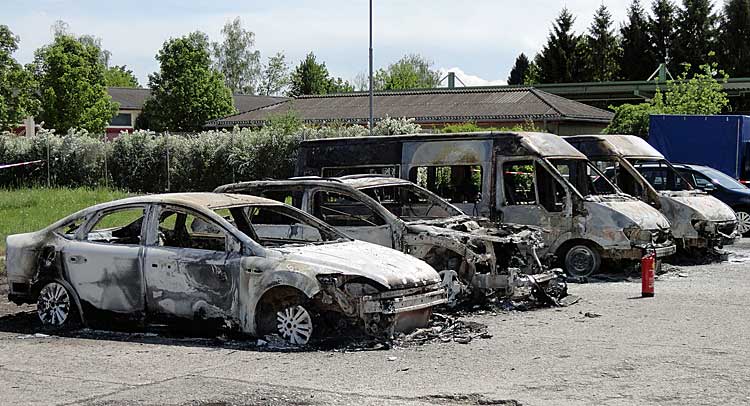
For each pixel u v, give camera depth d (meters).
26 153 37.88
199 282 9.18
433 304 9.30
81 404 6.58
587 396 6.68
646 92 61.56
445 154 15.17
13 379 7.44
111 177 37.09
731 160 23.84
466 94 53.28
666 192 17.09
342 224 12.09
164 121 72.62
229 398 6.72
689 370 7.57
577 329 9.70
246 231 10.36
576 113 47.59
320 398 6.69
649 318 10.46
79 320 10.02
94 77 70.44
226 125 56.78
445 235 10.95
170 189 35.59
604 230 14.32
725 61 77.12
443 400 6.62
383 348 8.57
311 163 16.25
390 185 12.58
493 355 8.27
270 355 8.35
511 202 14.94
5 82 50.19
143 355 8.41
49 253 10.05
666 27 80.00
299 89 101.31
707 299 12.09
